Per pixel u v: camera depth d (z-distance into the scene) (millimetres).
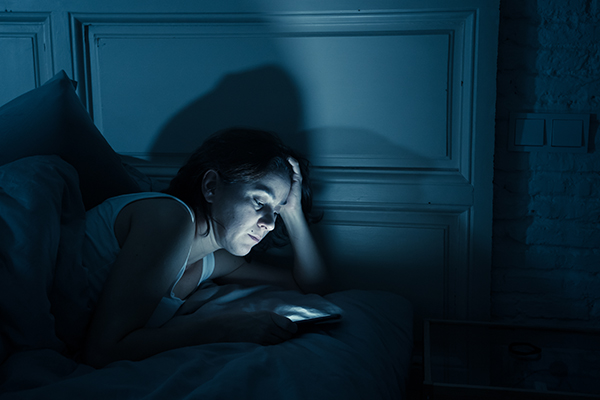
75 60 1581
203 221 1118
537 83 1455
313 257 1420
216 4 1501
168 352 891
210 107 1573
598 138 1442
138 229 973
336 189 1544
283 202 1161
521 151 1480
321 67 1509
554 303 1531
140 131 1612
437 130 1484
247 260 1462
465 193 1476
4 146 1168
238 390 716
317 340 987
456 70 1453
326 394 767
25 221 888
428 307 1557
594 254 1491
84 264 1008
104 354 899
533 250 1525
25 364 807
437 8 1414
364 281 1580
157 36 1556
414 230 1537
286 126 1549
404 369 1104
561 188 1483
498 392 955
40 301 861
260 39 1521
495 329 1296
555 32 1431
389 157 1518
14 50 1607
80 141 1202
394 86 1486
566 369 1064
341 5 1452
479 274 1504
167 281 978
